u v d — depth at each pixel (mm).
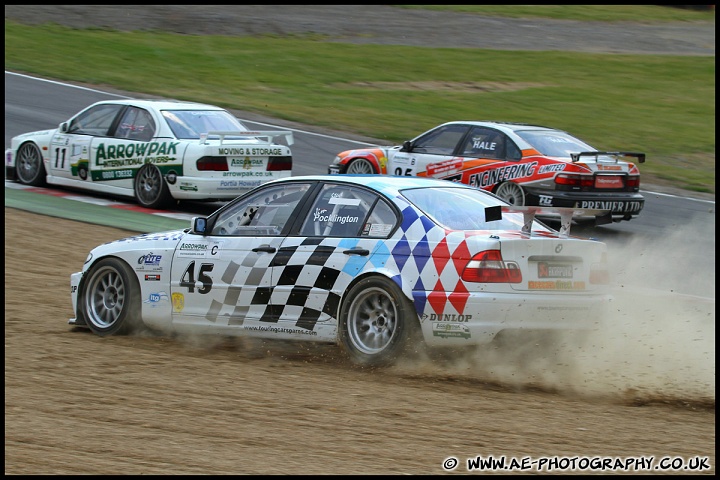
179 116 49125
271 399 20828
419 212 24094
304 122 76250
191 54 102250
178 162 46969
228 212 27078
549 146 47719
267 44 111875
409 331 23172
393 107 84625
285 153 49219
